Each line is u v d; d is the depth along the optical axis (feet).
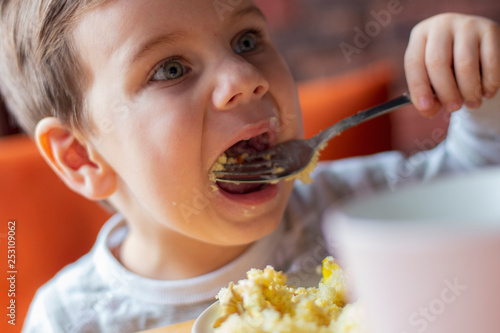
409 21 3.07
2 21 1.34
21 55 1.32
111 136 1.20
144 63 1.12
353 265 0.41
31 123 1.44
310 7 3.13
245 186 1.18
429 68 1.10
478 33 1.11
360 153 1.80
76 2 1.16
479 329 0.38
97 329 1.34
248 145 1.17
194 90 1.12
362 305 0.55
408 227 0.36
